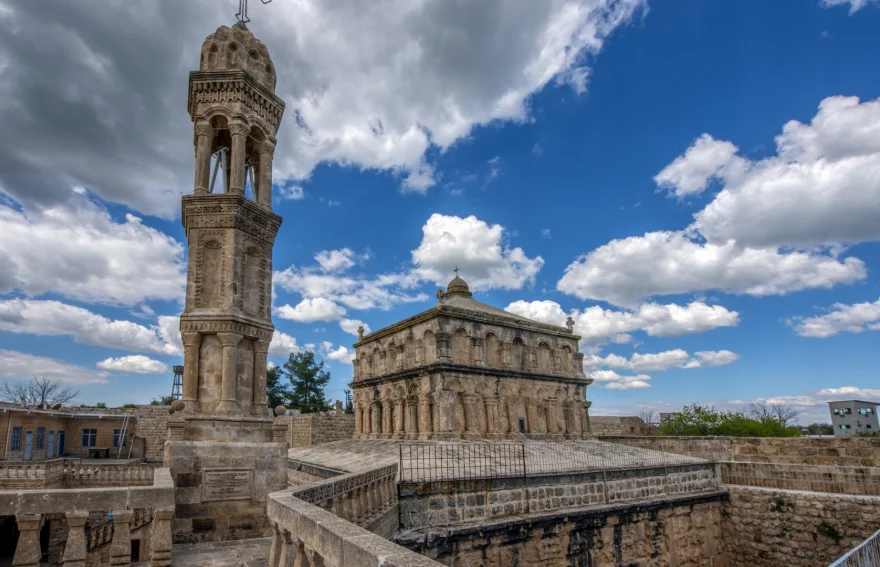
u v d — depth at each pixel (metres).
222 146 23.02
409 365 34.25
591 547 23.48
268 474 17.05
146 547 23.25
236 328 18.19
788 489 28.55
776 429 55.44
